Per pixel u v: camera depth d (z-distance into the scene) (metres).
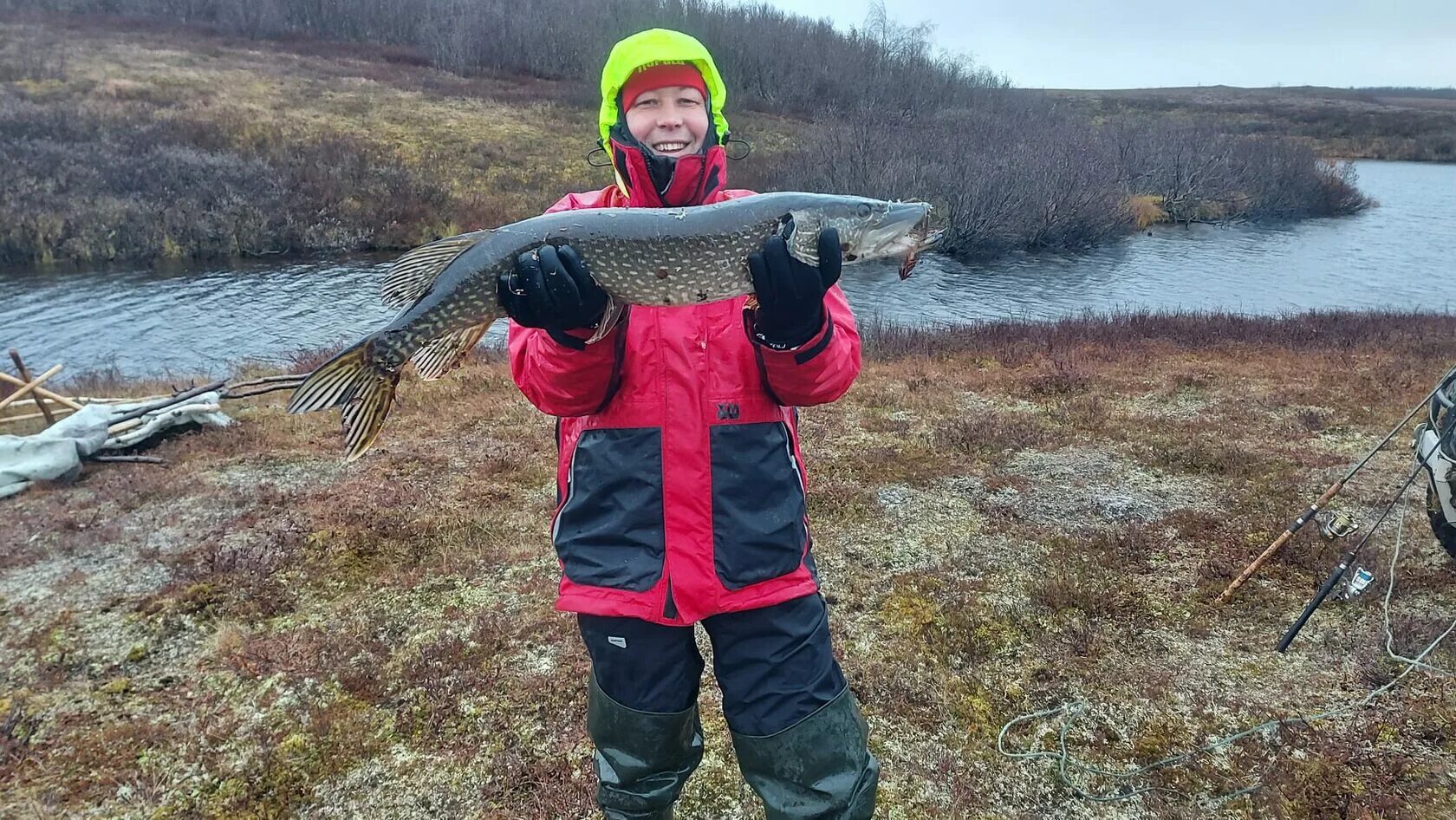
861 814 2.12
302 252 25.67
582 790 3.35
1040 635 4.47
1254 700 3.91
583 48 53.31
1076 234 31.66
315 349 15.09
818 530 5.73
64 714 3.85
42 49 39.00
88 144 27.70
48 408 8.38
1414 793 3.29
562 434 2.26
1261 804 3.29
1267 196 40.03
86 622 4.62
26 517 6.01
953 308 21.38
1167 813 3.26
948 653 4.30
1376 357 11.66
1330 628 4.48
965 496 6.34
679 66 2.26
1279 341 13.22
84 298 19.61
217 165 27.75
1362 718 3.75
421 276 2.47
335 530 5.66
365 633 4.47
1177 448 7.36
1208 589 4.91
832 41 55.41
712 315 2.10
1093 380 10.20
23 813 3.26
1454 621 4.47
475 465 7.09
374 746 3.64
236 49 46.69
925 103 50.31
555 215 2.27
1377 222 39.06
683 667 2.17
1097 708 3.88
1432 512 4.72
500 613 4.64
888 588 4.95
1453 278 25.66
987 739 3.69
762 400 2.08
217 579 5.00
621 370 2.03
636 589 2.03
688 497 2.02
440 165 31.83
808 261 1.97
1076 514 6.01
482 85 46.47
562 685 4.00
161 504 6.32
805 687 2.08
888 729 3.74
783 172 33.03
